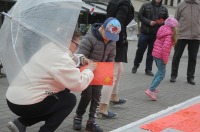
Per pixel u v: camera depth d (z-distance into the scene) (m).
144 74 10.59
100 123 5.71
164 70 7.35
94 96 5.29
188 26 9.32
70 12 3.90
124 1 6.32
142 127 5.46
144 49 10.47
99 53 5.16
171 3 36.75
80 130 5.36
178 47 9.54
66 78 3.81
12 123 4.05
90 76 4.11
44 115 4.06
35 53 3.85
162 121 5.82
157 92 7.63
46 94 3.84
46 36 3.80
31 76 3.82
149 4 10.22
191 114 6.30
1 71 8.91
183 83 9.67
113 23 5.02
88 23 27.02
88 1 28.28
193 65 9.58
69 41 3.86
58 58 3.80
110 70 4.50
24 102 3.81
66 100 4.05
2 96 6.89
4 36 3.93
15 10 3.93
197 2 9.38
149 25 10.11
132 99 7.44
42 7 3.87
